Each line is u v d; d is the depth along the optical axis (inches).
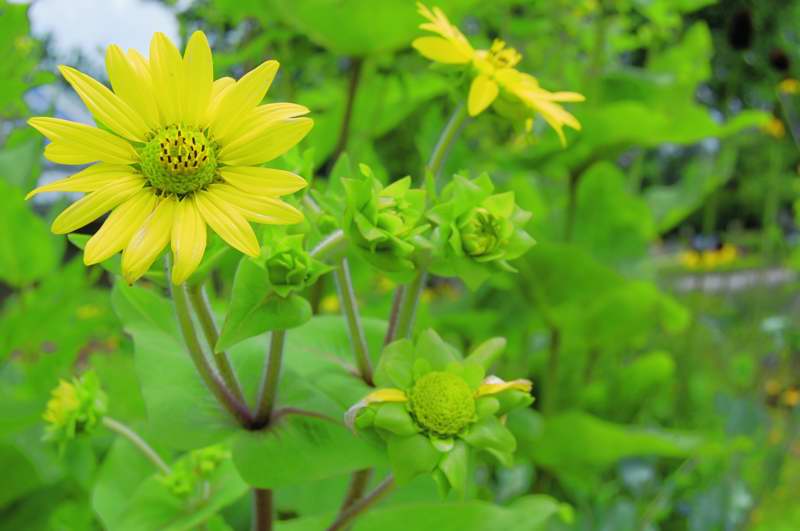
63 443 20.6
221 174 16.0
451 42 18.8
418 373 17.3
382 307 33.3
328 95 41.3
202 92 16.1
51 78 26.2
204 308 17.9
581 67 46.2
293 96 40.2
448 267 18.0
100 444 30.0
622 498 43.4
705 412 53.4
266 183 15.9
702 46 45.9
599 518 40.8
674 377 55.9
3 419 25.9
